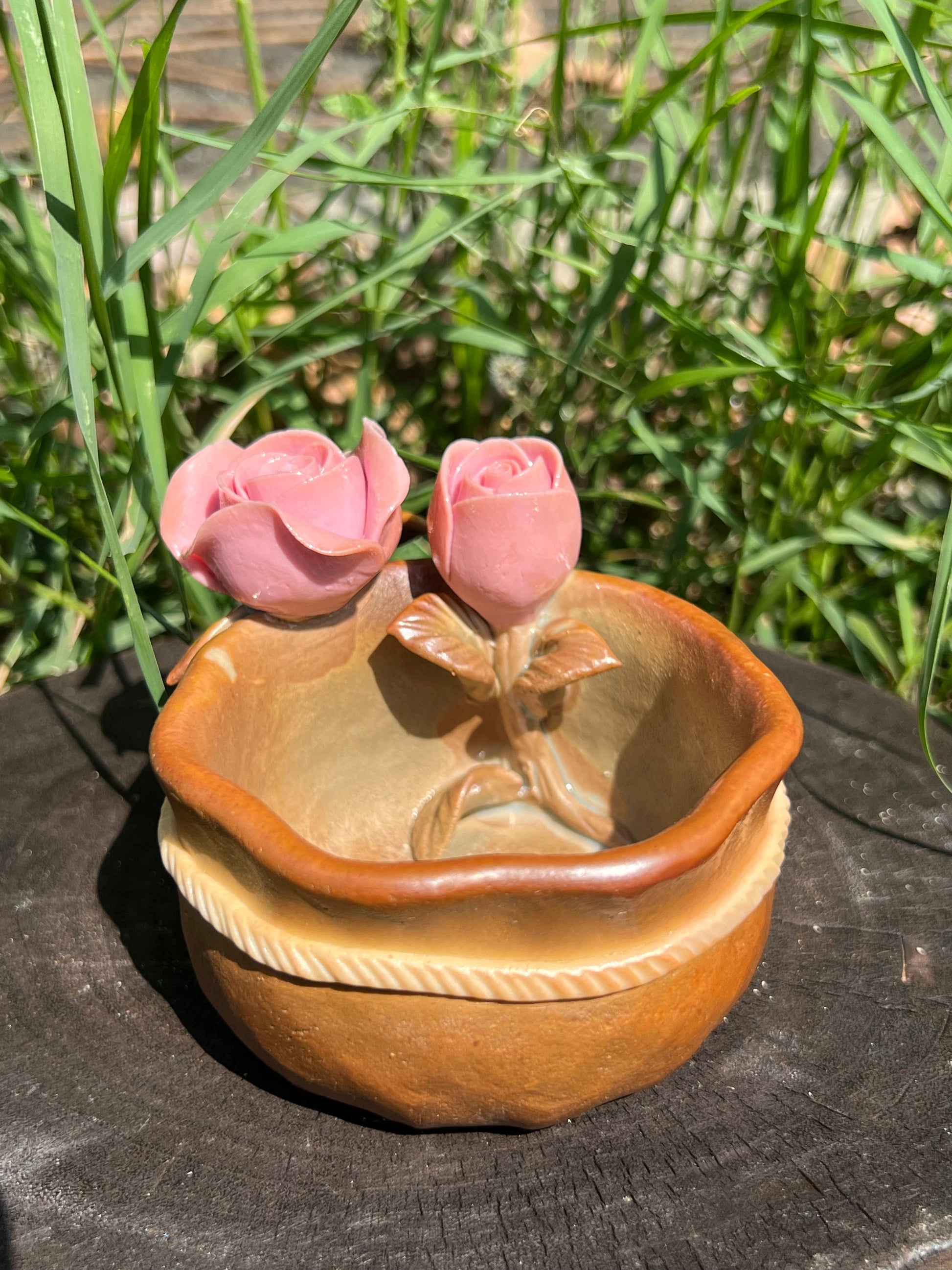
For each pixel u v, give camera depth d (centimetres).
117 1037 22
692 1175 20
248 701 22
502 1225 19
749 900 19
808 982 23
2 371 35
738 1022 22
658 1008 19
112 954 24
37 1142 20
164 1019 23
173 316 28
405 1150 20
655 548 39
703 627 22
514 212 34
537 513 21
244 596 22
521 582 22
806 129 29
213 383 37
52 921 25
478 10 34
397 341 37
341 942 18
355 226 30
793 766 28
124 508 28
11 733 29
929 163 43
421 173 38
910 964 23
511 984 18
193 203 23
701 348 33
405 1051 18
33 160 35
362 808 25
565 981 18
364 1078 19
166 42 23
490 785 24
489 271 37
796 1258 19
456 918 18
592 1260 19
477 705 25
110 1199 19
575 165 29
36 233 32
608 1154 20
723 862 19
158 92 24
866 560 38
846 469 37
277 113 22
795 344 31
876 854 26
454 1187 20
